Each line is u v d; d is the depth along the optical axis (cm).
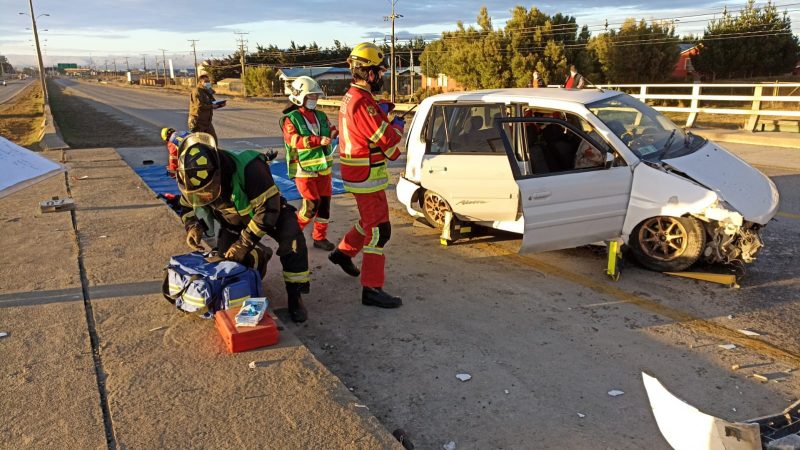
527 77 3572
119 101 4944
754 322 440
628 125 558
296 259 437
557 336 423
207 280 400
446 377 369
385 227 466
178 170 371
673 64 3622
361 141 436
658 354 395
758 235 511
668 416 263
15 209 774
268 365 349
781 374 367
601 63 3678
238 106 4128
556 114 578
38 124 2738
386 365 385
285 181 1052
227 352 365
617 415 327
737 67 4425
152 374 340
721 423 244
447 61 4222
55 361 355
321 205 618
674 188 499
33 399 314
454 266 576
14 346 374
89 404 309
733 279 505
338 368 382
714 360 385
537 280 534
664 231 521
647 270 547
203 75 957
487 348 406
